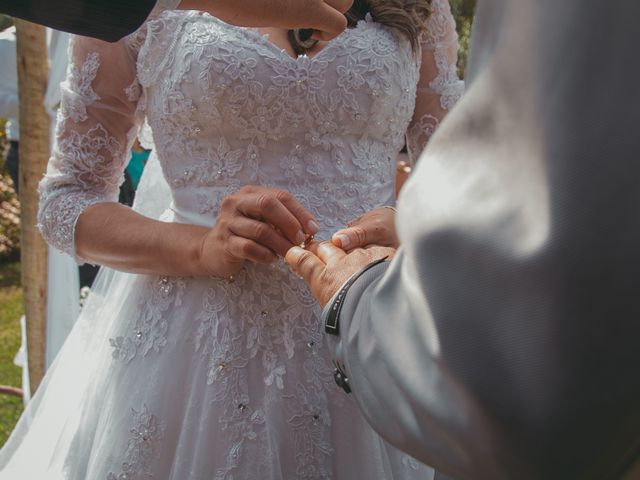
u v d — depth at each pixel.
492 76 0.72
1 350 5.12
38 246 2.81
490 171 0.71
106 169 1.64
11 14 1.04
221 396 1.47
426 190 0.76
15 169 4.57
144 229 1.56
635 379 0.66
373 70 1.51
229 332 1.50
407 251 0.76
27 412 1.98
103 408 1.60
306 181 1.53
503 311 0.68
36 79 2.70
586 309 0.65
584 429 0.67
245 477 1.43
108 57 1.57
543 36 0.68
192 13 1.49
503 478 0.72
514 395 0.68
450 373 0.71
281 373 1.47
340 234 1.31
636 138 0.64
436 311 0.71
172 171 1.59
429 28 1.69
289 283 1.51
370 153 1.59
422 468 1.57
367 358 0.87
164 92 1.51
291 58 1.48
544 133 0.67
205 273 1.50
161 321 1.56
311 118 1.50
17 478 1.81
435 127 1.74
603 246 0.65
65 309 2.86
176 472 1.46
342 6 1.20
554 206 0.66
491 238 0.69
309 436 1.47
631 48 0.65
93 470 1.53
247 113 1.47
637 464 0.71
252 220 1.39
